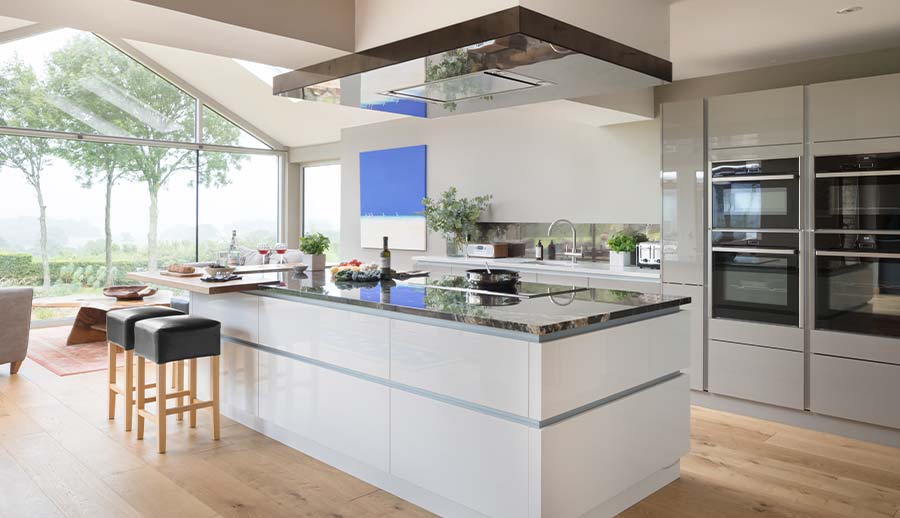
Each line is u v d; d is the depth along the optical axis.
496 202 6.70
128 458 3.62
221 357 4.28
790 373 4.30
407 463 3.01
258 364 3.94
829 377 4.12
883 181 3.86
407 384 2.99
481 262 6.11
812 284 4.18
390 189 7.83
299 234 9.98
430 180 7.38
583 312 2.75
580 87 3.44
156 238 8.54
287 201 9.80
